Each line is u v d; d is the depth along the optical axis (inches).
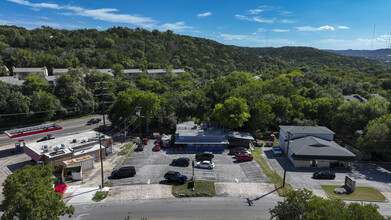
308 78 5113.2
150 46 7298.2
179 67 6087.6
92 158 1852.9
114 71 4948.3
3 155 2086.6
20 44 5782.5
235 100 2474.2
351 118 2309.3
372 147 1973.4
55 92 3457.2
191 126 2628.0
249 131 2758.4
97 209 1299.2
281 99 2886.3
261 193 1485.0
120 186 1560.0
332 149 1953.7
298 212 869.2
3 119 2807.6
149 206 1333.7
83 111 3666.3
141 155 2137.1
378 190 1561.3
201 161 1989.4
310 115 2925.7
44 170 997.8
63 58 5280.5
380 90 4392.2
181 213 1267.2
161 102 2856.8
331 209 769.6
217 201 1389.0
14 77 3816.4
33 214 813.9
